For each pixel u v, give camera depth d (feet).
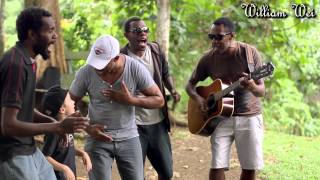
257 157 15.24
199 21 32.22
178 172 21.04
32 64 10.47
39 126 10.14
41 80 21.04
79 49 32.76
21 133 10.08
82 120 10.23
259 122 15.29
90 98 13.28
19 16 10.46
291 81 34.09
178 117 30.48
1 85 10.16
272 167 21.53
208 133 15.84
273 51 31.42
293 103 33.88
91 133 12.64
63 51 26.09
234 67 15.25
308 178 20.26
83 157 13.37
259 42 30.58
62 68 25.98
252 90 14.28
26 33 10.41
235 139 15.42
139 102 12.75
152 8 30.45
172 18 31.14
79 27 32.83
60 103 12.82
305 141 28.91
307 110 34.12
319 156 24.41
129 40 15.42
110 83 12.86
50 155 12.44
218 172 15.51
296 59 32.73
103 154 13.16
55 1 25.72
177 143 25.52
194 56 31.83
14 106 10.00
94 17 33.27
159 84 15.64
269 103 34.17
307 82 35.45
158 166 15.76
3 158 10.56
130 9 30.78
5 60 10.16
